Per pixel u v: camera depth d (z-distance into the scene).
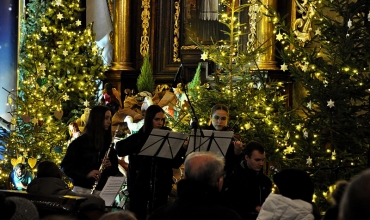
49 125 14.48
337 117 10.64
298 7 14.58
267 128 11.54
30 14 16.33
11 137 14.21
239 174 7.70
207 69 15.60
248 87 12.26
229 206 5.02
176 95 14.53
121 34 16.78
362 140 10.64
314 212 5.54
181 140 8.36
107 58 17.30
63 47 16.16
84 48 16.89
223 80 12.55
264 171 12.95
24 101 14.82
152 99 15.16
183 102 14.22
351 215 2.78
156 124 8.84
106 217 3.79
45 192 7.50
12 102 15.87
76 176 8.70
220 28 16.20
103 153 8.85
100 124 8.77
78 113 15.97
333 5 11.06
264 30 14.58
